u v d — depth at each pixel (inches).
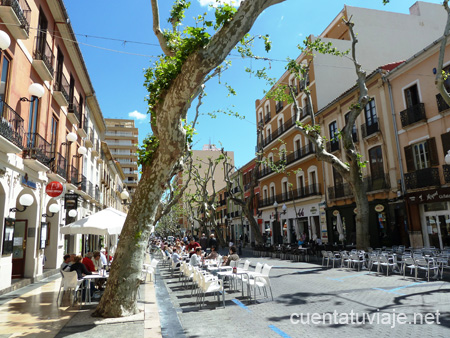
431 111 660.7
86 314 273.6
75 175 722.2
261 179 1472.7
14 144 371.2
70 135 575.2
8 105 373.7
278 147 1343.5
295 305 305.0
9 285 397.4
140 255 268.2
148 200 269.0
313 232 1072.8
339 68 1101.1
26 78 451.5
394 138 748.6
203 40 248.7
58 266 608.1
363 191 625.9
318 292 361.1
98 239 1080.2
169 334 229.8
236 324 250.7
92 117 978.1
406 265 470.6
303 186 1135.6
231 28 251.4
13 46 408.8
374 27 1116.5
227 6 254.4
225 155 1142.3
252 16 255.1
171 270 627.2
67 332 222.4
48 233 600.1
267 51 390.3
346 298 323.3
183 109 279.3
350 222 886.4
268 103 1494.8
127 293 262.2
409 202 682.8
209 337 220.4
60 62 624.4
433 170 639.8
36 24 492.1
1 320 257.8
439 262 453.4
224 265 433.4
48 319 259.4
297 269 584.7
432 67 661.3
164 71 277.7
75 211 629.3
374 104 815.1
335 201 953.5
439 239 633.0
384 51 1109.1
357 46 1089.4
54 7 554.6
